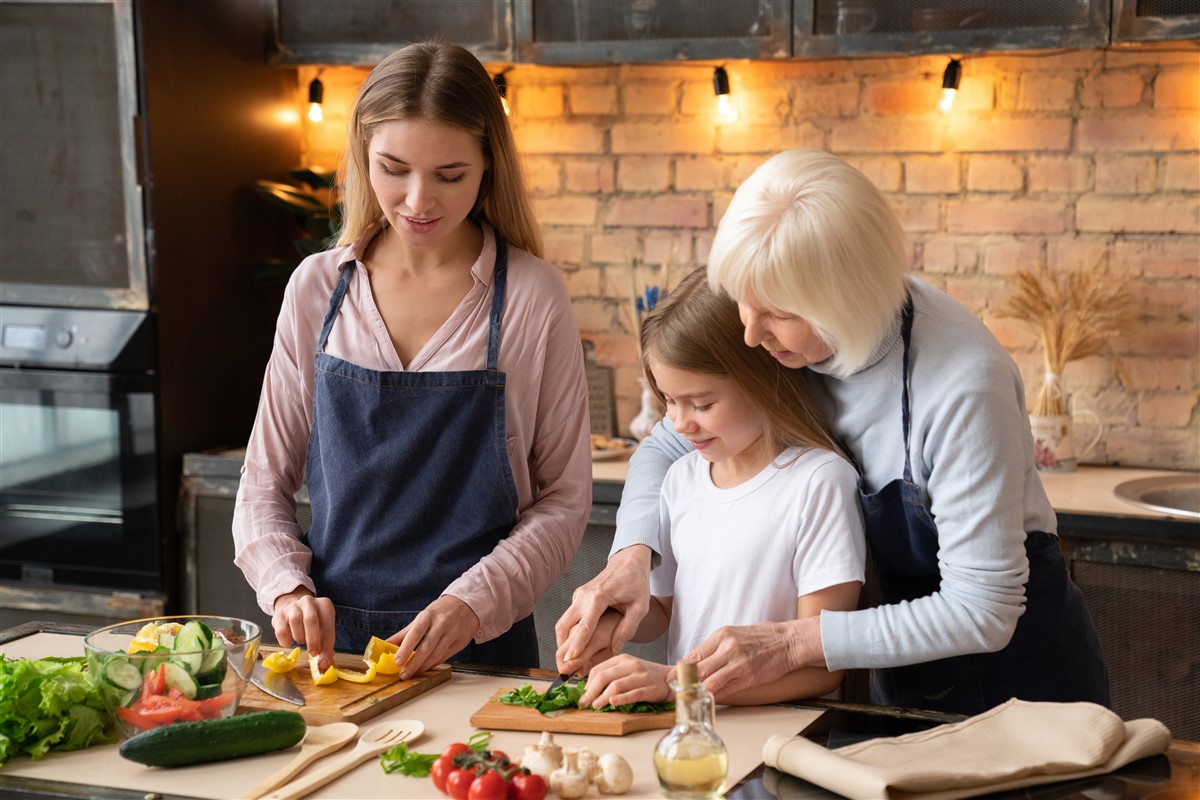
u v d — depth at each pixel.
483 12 2.96
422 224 1.67
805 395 1.57
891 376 1.47
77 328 3.01
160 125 2.96
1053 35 2.61
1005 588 1.37
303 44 3.11
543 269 1.81
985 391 1.38
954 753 1.18
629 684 1.33
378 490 1.75
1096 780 1.15
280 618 1.56
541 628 2.83
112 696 1.25
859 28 2.72
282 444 1.85
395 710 1.38
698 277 1.59
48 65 2.97
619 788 1.13
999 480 1.38
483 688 1.46
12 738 1.23
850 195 1.34
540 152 3.28
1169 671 2.41
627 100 3.20
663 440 1.80
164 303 3.00
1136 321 2.89
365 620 1.75
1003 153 2.94
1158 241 2.86
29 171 3.02
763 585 1.55
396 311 1.79
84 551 3.09
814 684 1.40
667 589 1.71
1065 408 2.85
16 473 3.11
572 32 2.91
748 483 1.59
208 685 1.27
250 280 3.31
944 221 3.00
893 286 1.37
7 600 3.14
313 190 3.40
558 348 1.80
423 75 1.65
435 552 1.75
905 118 2.99
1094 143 2.87
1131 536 2.40
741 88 3.10
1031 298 2.81
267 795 1.12
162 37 2.95
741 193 1.40
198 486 3.03
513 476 1.78
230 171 3.21
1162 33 2.53
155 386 2.99
